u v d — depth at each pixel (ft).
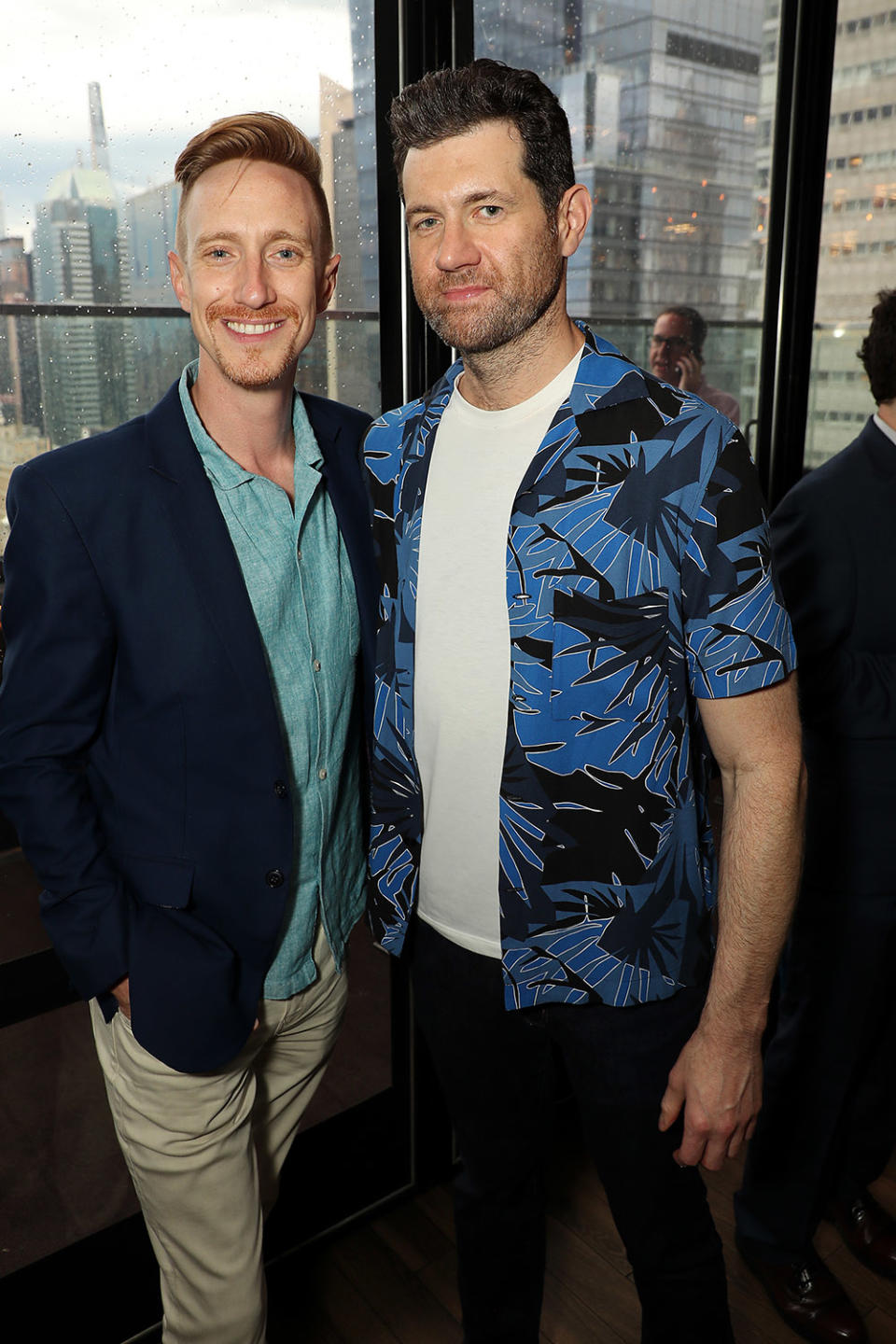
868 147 7.45
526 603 3.64
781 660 3.47
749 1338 5.37
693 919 3.86
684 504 3.45
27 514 3.64
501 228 3.43
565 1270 5.70
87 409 4.51
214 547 3.73
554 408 3.65
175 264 3.85
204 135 3.61
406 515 3.96
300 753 4.07
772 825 3.52
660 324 6.95
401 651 4.01
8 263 4.17
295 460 4.08
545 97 3.43
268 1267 5.74
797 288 7.43
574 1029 3.96
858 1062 5.26
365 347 5.31
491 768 3.82
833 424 8.16
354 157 5.02
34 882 4.83
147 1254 5.34
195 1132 3.90
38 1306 5.06
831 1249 5.93
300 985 4.25
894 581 4.97
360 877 4.64
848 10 7.06
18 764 3.70
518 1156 4.48
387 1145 6.14
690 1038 3.91
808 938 5.32
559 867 3.77
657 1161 4.02
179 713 3.77
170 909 3.82
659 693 3.65
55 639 3.66
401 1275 5.72
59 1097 5.11
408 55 5.00
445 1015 4.27
